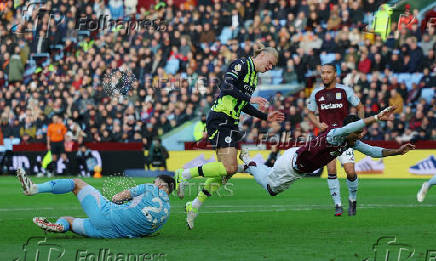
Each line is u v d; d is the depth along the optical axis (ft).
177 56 115.03
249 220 41.47
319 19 114.73
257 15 118.62
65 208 51.85
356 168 97.45
